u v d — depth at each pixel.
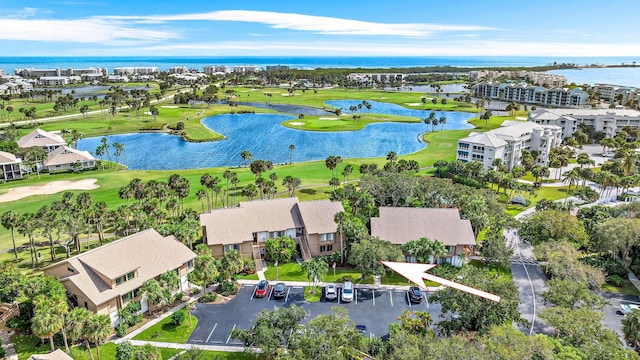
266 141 188.62
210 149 174.75
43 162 136.00
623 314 57.47
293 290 64.31
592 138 180.25
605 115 181.75
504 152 131.50
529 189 104.50
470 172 116.62
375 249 65.00
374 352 46.75
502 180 106.44
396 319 56.34
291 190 106.81
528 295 62.28
